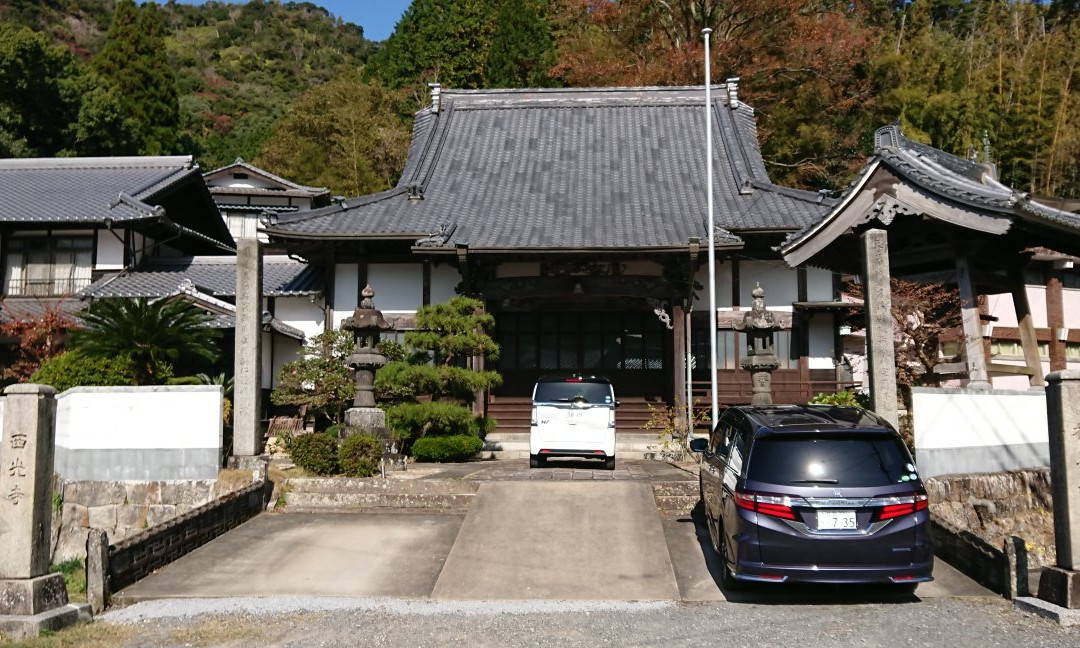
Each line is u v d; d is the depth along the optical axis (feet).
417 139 79.77
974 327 42.04
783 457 23.15
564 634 20.89
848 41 100.58
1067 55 109.50
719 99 82.17
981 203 39.60
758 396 43.14
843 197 44.09
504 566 27.09
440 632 21.16
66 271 73.41
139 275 72.69
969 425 37.04
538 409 44.68
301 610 23.36
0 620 21.38
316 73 290.56
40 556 22.75
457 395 53.42
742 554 22.57
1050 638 20.22
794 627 21.29
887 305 34.47
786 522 22.26
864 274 35.32
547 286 61.98
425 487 35.96
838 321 64.80
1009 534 35.50
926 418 34.68
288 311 68.03
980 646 19.69
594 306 67.92
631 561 27.37
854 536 22.00
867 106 109.09
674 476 39.78
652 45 104.58
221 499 32.07
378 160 132.05
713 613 22.67
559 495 34.63
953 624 21.50
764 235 61.98
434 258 65.26
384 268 66.39
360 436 38.91
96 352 46.91
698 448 31.24
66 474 37.40
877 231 34.91
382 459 39.32
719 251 59.98
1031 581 31.17
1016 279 47.83
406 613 22.94
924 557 22.12
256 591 25.40
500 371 69.36
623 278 61.41
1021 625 21.36
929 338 53.16
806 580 22.11
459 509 35.14
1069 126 98.27
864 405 43.68
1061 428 22.72
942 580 26.03
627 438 61.72
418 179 70.54
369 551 29.30
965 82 110.32
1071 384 22.76
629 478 38.19
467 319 53.93
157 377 47.65
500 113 82.17
